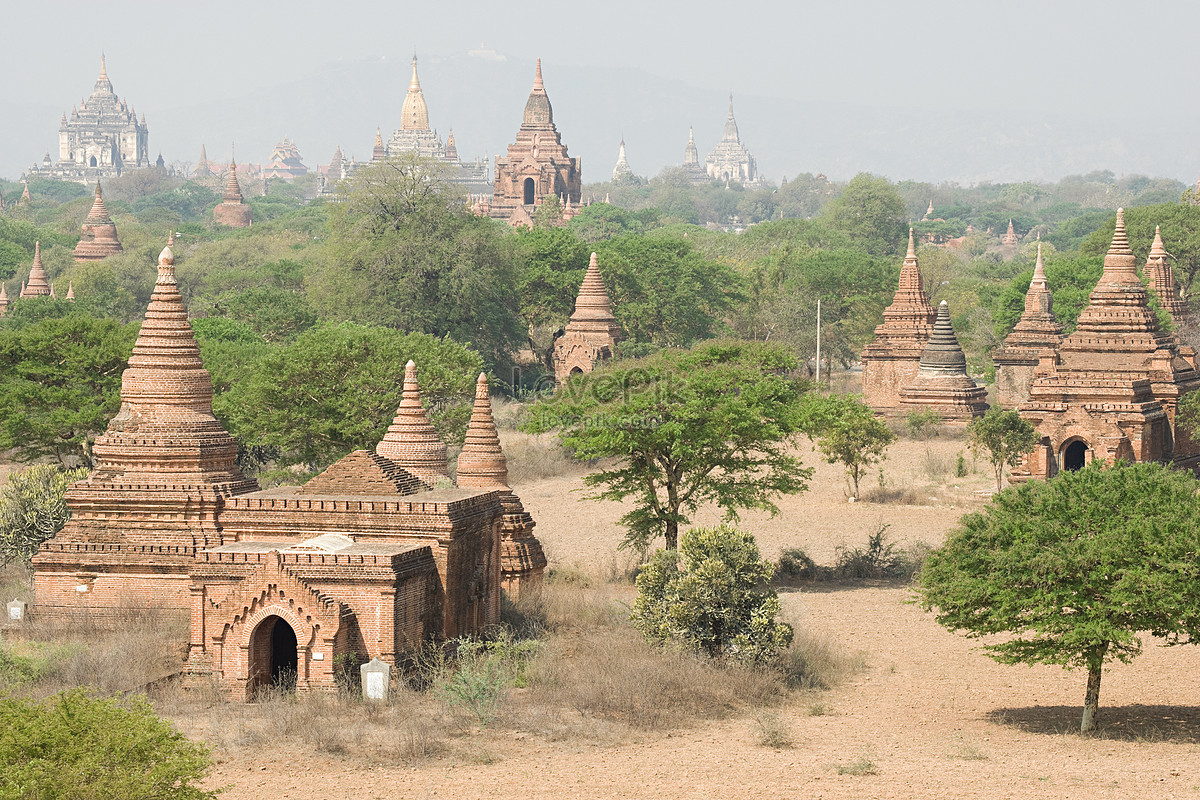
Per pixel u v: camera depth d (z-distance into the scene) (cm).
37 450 8525
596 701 4219
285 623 4475
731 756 3684
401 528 4691
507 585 5738
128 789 2656
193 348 5281
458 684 4144
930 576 4209
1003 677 4803
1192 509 3981
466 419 8212
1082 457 8244
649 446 6469
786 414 6656
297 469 8925
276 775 3466
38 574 5053
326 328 9100
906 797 3234
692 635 4759
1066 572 3944
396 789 3344
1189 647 5253
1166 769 3491
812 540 7506
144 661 4416
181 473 5116
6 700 2927
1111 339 8344
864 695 4553
